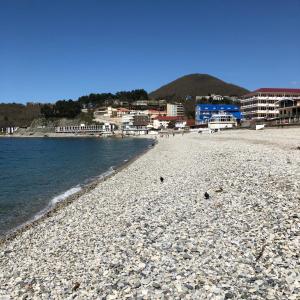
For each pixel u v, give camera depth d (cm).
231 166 3177
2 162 6969
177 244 1410
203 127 18512
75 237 1755
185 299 1006
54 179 4316
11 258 1598
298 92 16300
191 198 2192
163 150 7506
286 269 1082
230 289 1020
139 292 1081
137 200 2425
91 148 11844
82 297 1112
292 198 1800
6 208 2762
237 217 1648
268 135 8306
